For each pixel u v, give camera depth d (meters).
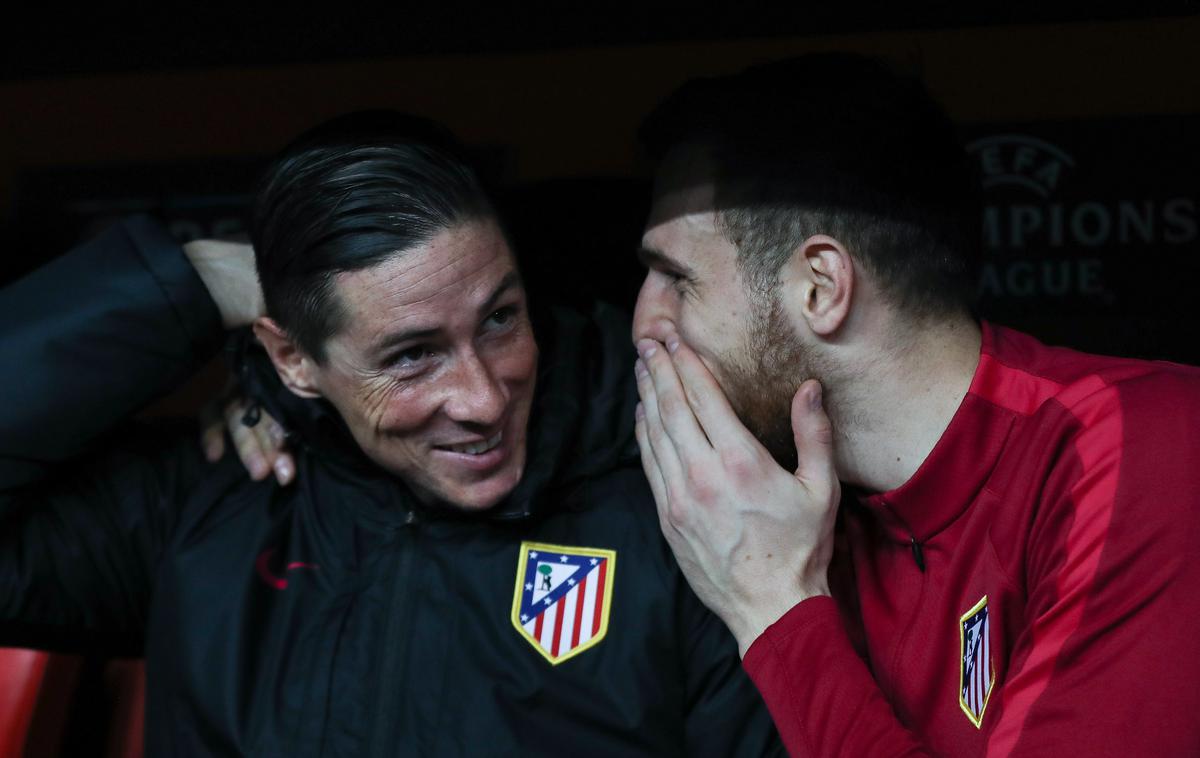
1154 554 0.82
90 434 1.06
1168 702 0.78
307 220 0.91
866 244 0.93
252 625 1.04
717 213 0.96
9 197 1.56
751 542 0.95
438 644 1.02
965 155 1.00
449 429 0.95
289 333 0.96
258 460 1.09
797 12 1.00
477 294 0.91
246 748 1.00
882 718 0.87
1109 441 0.87
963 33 1.35
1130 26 1.34
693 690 1.01
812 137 0.94
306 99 1.53
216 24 1.06
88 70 1.09
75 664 1.09
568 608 1.02
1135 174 1.38
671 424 0.98
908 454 0.98
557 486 1.06
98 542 1.10
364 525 1.08
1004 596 0.92
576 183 1.23
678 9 1.01
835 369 0.96
